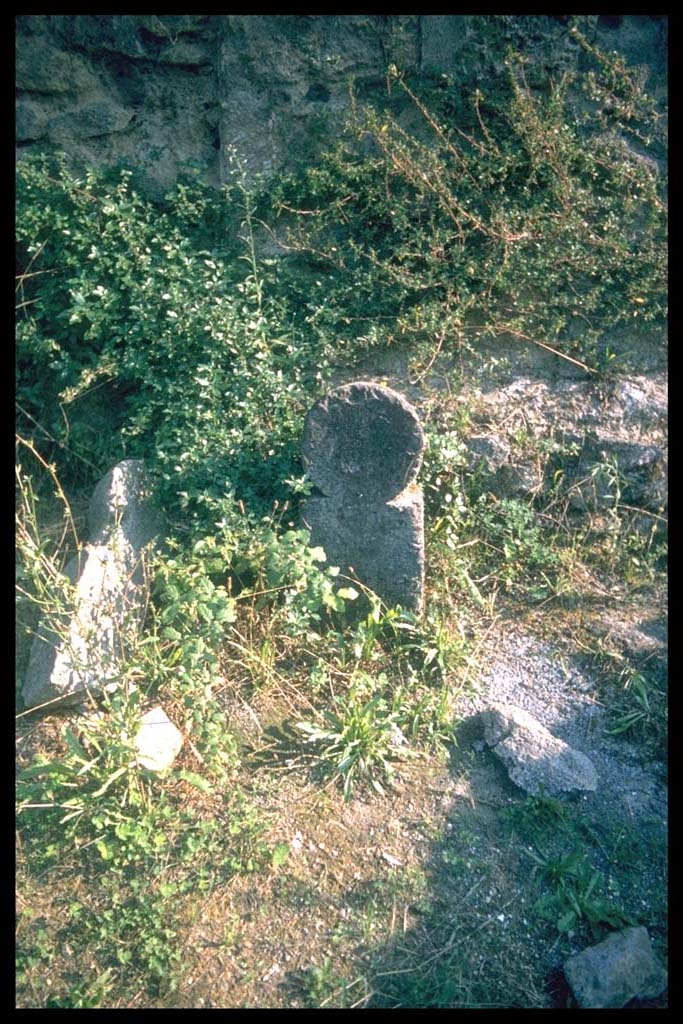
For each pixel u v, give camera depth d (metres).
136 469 4.54
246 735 3.83
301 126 5.52
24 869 3.37
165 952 3.15
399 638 4.23
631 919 3.41
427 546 4.55
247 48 5.48
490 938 3.32
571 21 5.38
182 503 4.35
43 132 5.55
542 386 5.09
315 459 4.14
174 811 3.53
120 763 3.50
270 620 4.14
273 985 3.11
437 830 3.57
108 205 5.17
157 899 3.29
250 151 5.54
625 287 5.30
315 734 3.69
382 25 5.48
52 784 3.46
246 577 4.30
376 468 4.13
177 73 5.60
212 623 3.81
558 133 5.30
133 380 5.18
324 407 4.08
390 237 5.37
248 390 4.75
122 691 3.74
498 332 5.23
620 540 4.81
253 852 3.42
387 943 3.25
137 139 5.59
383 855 3.48
